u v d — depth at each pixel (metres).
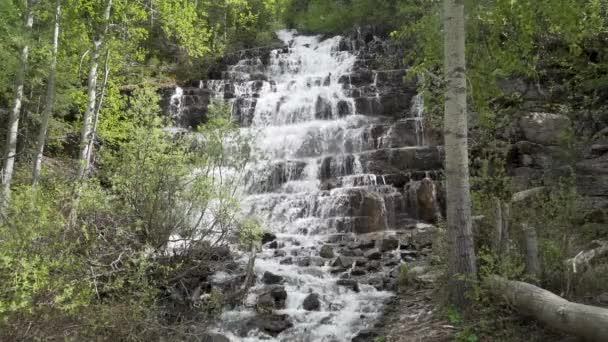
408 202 11.20
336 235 10.42
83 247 6.44
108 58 11.92
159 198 7.45
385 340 5.51
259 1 24.83
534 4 6.94
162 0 12.16
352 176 12.48
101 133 12.60
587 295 5.46
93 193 7.09
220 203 7.99
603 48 11.23
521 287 5.25
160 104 17.91
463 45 6.12
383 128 14.36
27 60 12.34
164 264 7.30
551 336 4.86
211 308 6.84
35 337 5.00
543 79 12.98
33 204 6.25
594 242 6.93
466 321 5.47
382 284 7.34
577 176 9.56
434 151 12.63
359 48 22.03
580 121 11.59
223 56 21.98
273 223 11.62
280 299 7.09
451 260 5.86
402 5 19.80
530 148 11.08
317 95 18.08
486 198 7.44
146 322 5.83
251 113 17.95
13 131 11.81
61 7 11.70
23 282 4.93
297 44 24.62
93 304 5.90
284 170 13.61
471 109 12.01
